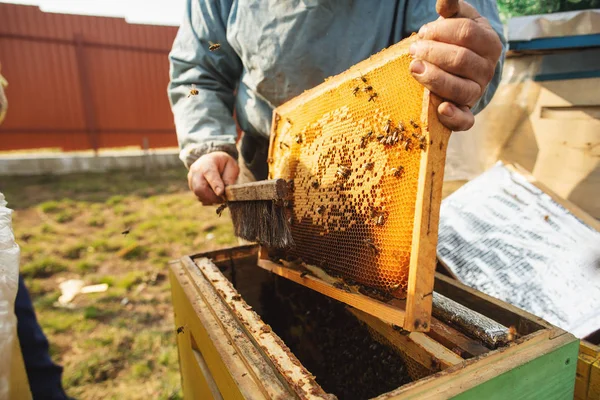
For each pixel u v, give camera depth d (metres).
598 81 0.96
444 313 0.56
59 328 1.57
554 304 0.70
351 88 0.58
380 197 0.51
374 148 0.53
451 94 0.41
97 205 3.30
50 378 1.00
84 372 1.33
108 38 4.93
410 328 0.44
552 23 0.95
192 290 0.70
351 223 0.57
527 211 0.88
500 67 0.74
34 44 4.62
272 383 0.42
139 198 3.56
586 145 1.00
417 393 0.39
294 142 0.73
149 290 1.92
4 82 0.79
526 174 0.96
